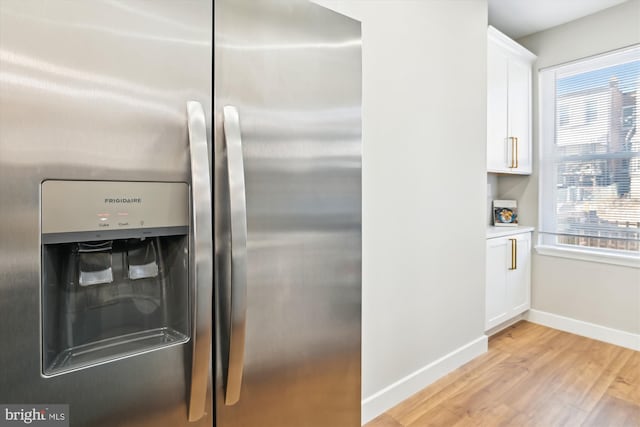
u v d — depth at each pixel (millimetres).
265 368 972
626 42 2721
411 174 2057
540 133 3250
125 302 841
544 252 3197
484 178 2588
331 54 1091
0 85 609
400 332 2023
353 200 1176
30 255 642
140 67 743
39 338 656
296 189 1015
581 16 2943
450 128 2301
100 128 703
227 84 867
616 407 1926
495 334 2998
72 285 778
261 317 957
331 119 1097
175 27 785
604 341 2840
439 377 2258
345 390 1187
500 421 1824
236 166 857
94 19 691
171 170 790
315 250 1072
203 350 820
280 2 966
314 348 1087
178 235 827
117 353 771
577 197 3045
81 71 680
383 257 1922
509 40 2855
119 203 728
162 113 773
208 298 814
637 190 2717
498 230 2975
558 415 1867
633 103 2725
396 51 1948
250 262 929
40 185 648
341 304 1156
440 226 2250
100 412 715
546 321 3195
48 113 651
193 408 829
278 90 964
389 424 1813
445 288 2301
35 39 637
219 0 851
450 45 2281
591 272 2928
